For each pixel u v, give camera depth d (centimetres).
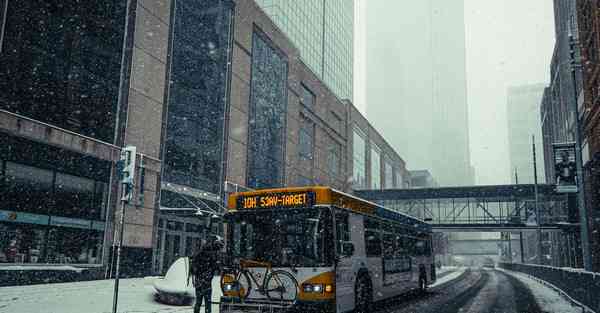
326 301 1002
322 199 1070
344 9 10906
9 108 1808
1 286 1661
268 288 1042
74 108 2100
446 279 3294
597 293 1301
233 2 3478
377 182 8012
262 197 1119
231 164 3331
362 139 7275
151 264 2414
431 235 2119
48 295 1398
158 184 2525
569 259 5238
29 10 1911
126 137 2330
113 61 2334
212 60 3222
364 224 1287
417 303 1552
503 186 5588
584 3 3475
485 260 10300
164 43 2655
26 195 1828
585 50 3512
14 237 1769
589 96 3469
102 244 2170
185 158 2878
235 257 1093
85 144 2095
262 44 3981
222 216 1129
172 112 2788
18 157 1809
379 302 1582
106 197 2223
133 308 1216
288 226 1073
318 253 1032
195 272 1044
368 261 1277
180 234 2794
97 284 1811
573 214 4650
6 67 1805
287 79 4397
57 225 1947
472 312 1325
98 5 2261
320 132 5406
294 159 4481
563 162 2388
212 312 1222
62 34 2061
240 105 3506
